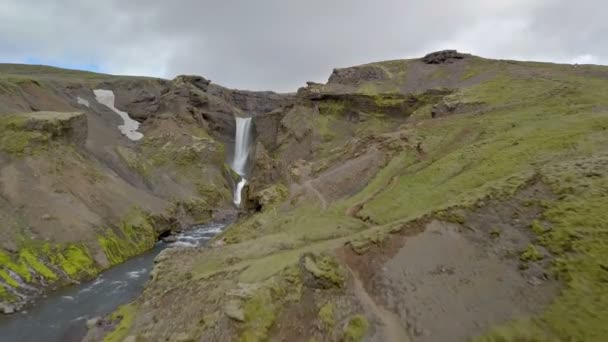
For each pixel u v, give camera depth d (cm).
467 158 3778
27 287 3388
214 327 2083
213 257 3456
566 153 2861
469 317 1658
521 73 9369
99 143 7488
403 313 1844
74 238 4203
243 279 2558
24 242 3800
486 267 1903
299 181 5544
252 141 13312
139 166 7606
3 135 4878
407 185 3906
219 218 7956
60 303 3256
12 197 4203
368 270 2239
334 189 4728
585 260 1623
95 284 3753
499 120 4728
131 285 3744
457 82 11244
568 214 1947
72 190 4912
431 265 2088
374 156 5081
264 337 1942
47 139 5188
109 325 2688
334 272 2220
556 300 1522
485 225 2202
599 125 3262
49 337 2667
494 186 2522
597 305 1400
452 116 5819
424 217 2483
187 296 2673
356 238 2545
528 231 1997
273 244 3403
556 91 5666
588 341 1279
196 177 8944
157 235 5694
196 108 11969
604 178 2106
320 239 3316
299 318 2023
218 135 12600
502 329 1502
